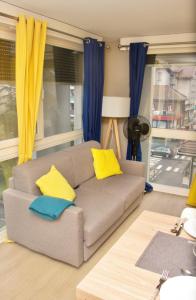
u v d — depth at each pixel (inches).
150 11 101.3
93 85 147.8
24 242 96.7
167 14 104.8
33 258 94.0
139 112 158.7
